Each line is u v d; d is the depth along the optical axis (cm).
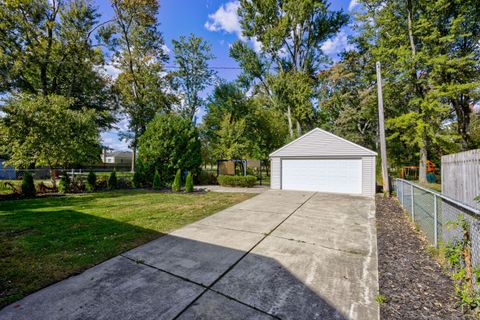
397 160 1997
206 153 2156
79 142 1039
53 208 700
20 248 373
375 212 641
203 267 309
